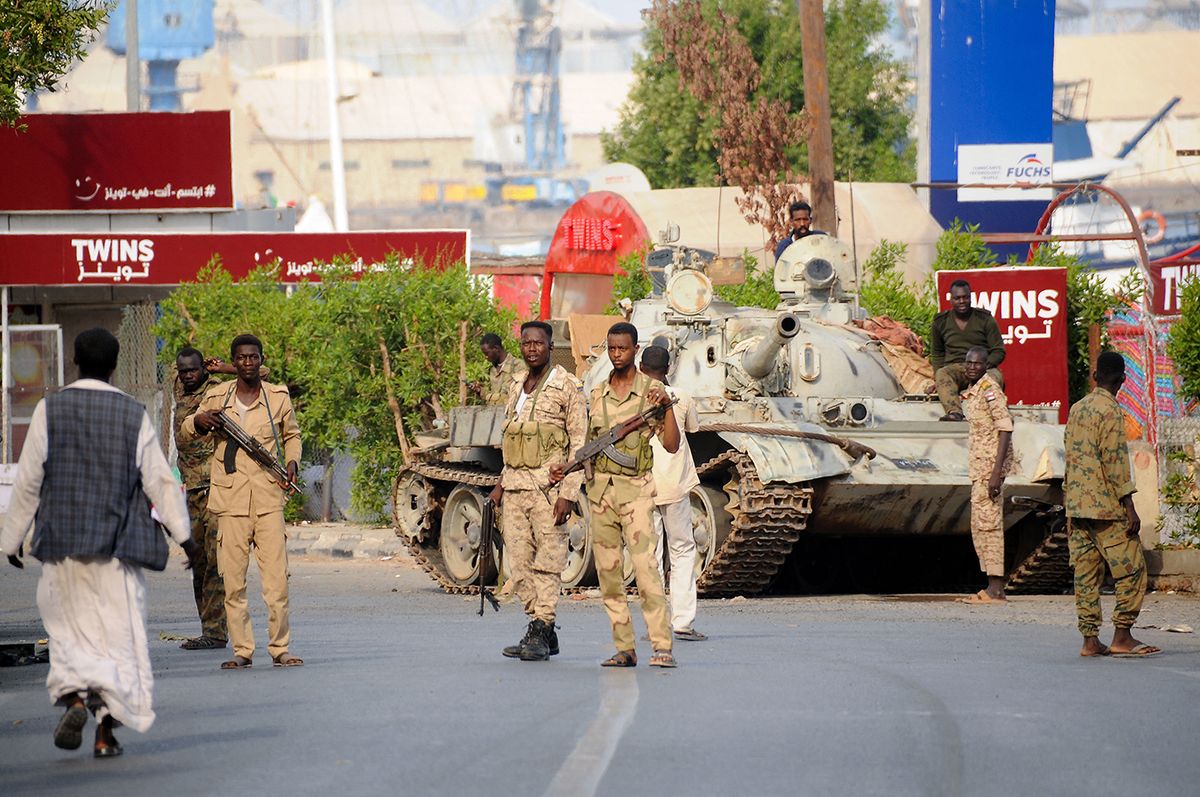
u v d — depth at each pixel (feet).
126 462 84.28
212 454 119.85
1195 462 192.75
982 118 408.87
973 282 229.04
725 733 85.20
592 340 222.48
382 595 190.90
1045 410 194.70
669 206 349.00
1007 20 408.67
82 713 79.82
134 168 359.46
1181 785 73.82
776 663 114.62
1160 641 132.57
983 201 410.93
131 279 343.67
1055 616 155.22
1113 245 624.18
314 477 292.20
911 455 181.88
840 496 175.52
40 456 83.05
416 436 219.00
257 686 105.40
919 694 98.94
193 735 87.51
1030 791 72.23
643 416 111.75
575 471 114.11
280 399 119.75
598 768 76.23
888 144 561.43
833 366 196.85
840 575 207.41
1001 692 100.07
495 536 198.39
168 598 185.88
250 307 285.64
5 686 110.63
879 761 78.13
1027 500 183.62
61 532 82.17
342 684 104.94
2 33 172.76
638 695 98.43
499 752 80.28
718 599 178.70
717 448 184.44
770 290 273.54
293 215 370.94
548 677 107.14
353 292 261.44
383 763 78.02
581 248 343.67
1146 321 209.97
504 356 219.00
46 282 343.26
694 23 326.85
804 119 316.60
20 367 319.88
